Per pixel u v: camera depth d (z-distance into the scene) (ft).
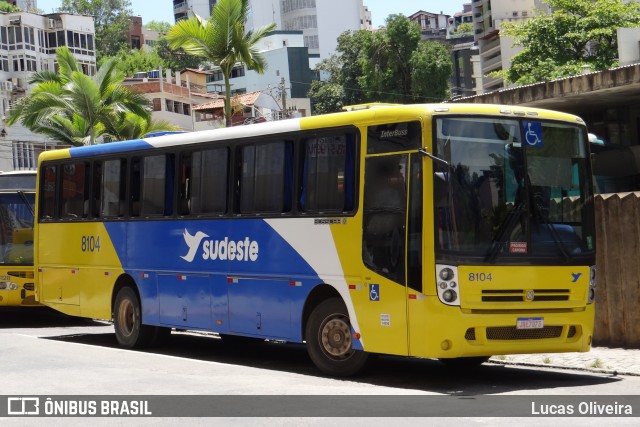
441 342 40.19
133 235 58.54
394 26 276.82
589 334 43.55
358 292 43.42
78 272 63.57
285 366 51.31
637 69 65.87
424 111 41.24
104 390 39.99
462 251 40.55
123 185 59.82
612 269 52.54
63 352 56.08
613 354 50.19
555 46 184.75
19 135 269.23
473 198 41.09
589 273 43.55
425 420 31.81
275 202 48.24
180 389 39.91
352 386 41.39
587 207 44.11
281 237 47.67
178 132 58.34
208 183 52.90
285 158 47.83
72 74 139.85
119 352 56.29
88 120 142.51
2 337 65.87
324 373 45.75
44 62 329.11
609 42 180.04
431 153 40.86
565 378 44.45
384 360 53.16
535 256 41.98
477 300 40.65
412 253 40.96
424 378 44.75
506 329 41.47
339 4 511.40
